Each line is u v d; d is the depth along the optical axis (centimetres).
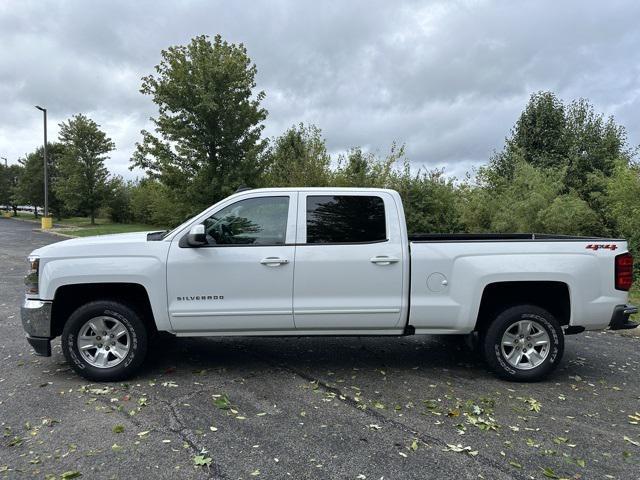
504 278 498
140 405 436
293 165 1875
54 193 5050
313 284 496
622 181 1122
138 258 491
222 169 1842
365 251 499
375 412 429
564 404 455
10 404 437
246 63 1855
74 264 488
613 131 1547
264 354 593
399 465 341
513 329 514
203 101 1700
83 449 357
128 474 324
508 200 1321
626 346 659
